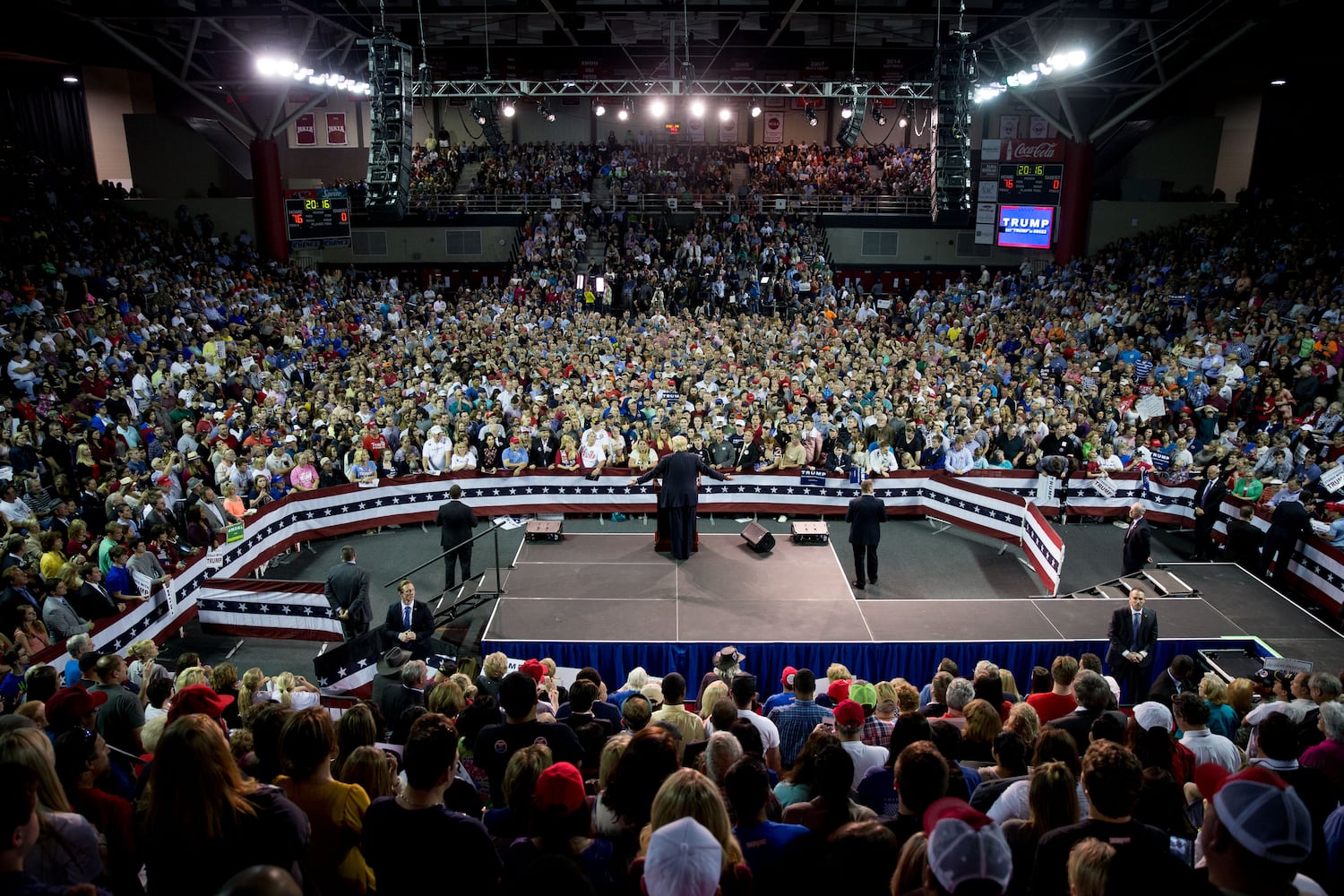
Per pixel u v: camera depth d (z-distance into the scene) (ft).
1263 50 105.70
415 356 78.23
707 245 112.47
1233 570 48.98
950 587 49.57
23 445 49.88
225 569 47.42
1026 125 124.16
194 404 62.18
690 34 107.96
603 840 14.87
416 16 87.25
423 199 121.60
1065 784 14.21
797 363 77.30
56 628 36.01
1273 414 63.72
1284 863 10.39
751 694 25.39
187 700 17.93
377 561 53.42
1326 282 77.92
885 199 122.01
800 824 14.62
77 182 98.27
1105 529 58.80
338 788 14.49
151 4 79.41
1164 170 120.57
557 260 110.42
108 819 15.70
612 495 59.21
